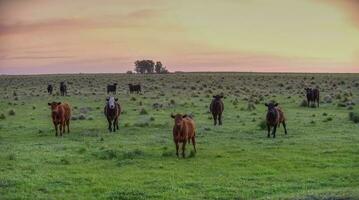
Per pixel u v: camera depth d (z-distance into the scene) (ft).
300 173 62.54
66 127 112.57
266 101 179.11
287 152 77.15
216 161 70.54
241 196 51.90
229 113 138.31
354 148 79.51
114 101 104.88
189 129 74.13
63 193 53.83
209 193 53.06
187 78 401.08
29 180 59.00
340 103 159.02
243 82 333.62
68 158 72.90
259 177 60.44
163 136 95.76
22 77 460.14
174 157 73.72
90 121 124.36
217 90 255.09
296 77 391.86
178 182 57.93
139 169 65.51
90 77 447.83
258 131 101.55
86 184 57.62
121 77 442.09
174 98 199.41
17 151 79.20
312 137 92.07
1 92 263.49
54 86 318.24
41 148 82.28
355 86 265.95
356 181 57.67
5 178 59.72
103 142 88.84
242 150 79.25
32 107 164.14
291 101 178.19
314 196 48.49
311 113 137.18
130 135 97.96
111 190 54.70
